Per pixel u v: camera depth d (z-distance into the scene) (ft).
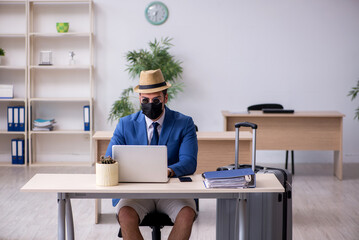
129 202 9.20
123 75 22.17
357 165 21.84
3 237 12.77
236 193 8.71
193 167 9.68
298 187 18.06
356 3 21.71
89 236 12.94
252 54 22.03
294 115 18.80
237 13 21.86
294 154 22.59
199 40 21.99
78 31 22.00
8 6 21.91
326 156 22.61
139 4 21.86
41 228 13.50
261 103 22.21
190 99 22.27
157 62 20.88
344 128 22.29
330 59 21.98
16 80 22.31
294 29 21.89
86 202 16.16
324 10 21.77
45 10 21.95
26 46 21.43
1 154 22.61
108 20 21.94
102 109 22.33
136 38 21.99
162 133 9.96
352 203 15.96
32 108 22.20
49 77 22.31
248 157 15.10
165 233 13.29
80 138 22.67
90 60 21.43
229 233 10.48
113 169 8.63
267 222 10.68
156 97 9.61
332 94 22.13
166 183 8.88
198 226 13.75
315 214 14.79
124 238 8.86
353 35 21.86
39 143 22.61
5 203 15.87
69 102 22.47
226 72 22.12
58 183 8.82
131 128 10.08
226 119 19.20
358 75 21.99
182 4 21.85
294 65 22.04
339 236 12.89
